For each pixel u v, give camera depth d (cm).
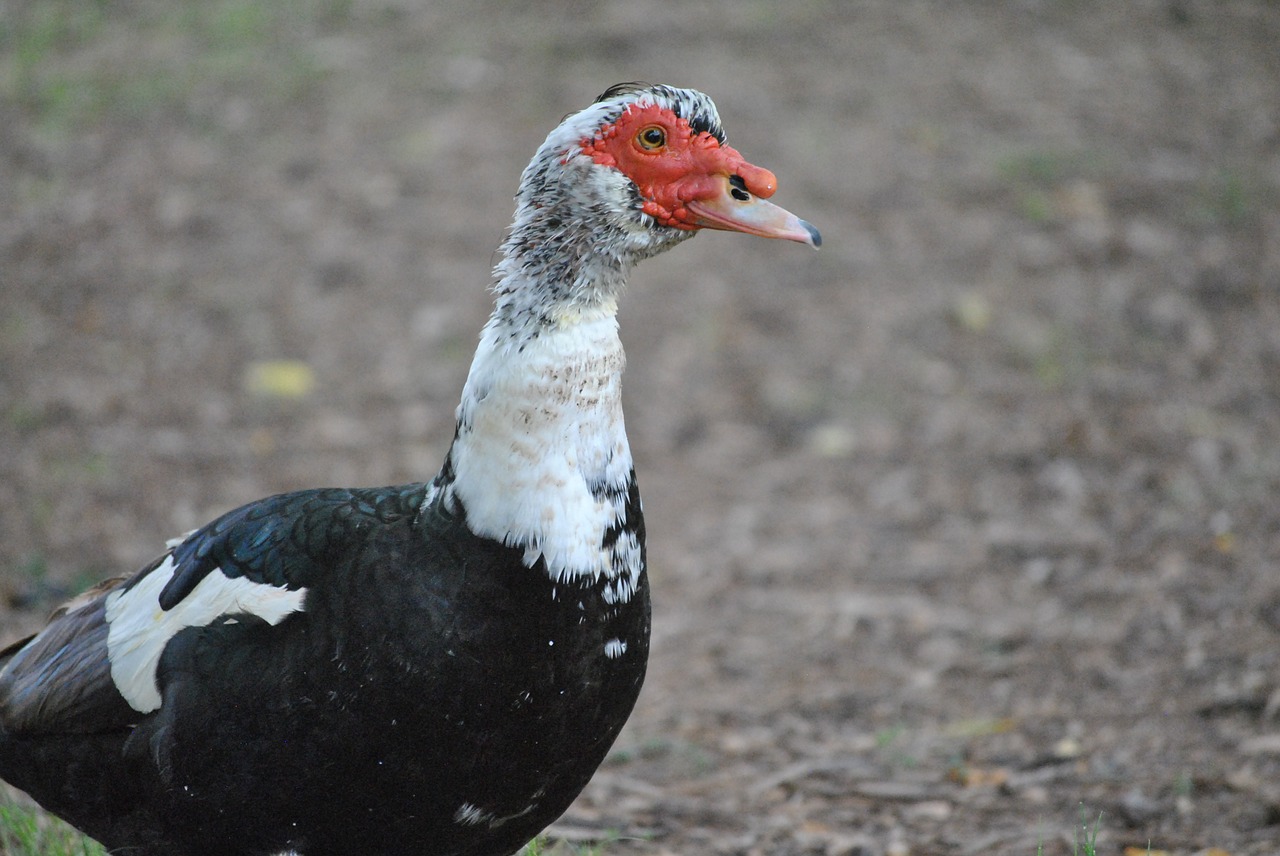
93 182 1827
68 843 743
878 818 848
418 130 1925
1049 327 1571
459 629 545
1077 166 1864
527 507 548
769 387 1481
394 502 579
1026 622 1109
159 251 1691
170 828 590
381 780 555
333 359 1520
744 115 1914
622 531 569
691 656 1093
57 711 594
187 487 1312
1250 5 2375
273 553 570
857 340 1552
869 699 1016
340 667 545
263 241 1706
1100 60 2164
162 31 2248
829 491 1334
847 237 1708
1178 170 1866
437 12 2295
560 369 554
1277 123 1992
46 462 1336
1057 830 813
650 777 915
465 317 1580
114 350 1521
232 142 1916
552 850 794
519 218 570
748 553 1241
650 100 572
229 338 1546
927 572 1199
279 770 557
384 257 1675
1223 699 948
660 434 1414
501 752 558
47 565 1173
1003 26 2261
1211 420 1408
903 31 2223
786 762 933
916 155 1870
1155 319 1580
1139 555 1188
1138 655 1038
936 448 1390
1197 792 843
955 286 1633
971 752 931
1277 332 1555
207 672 559
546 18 2250
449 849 588
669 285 1644
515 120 1934
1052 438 1391
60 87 2055
